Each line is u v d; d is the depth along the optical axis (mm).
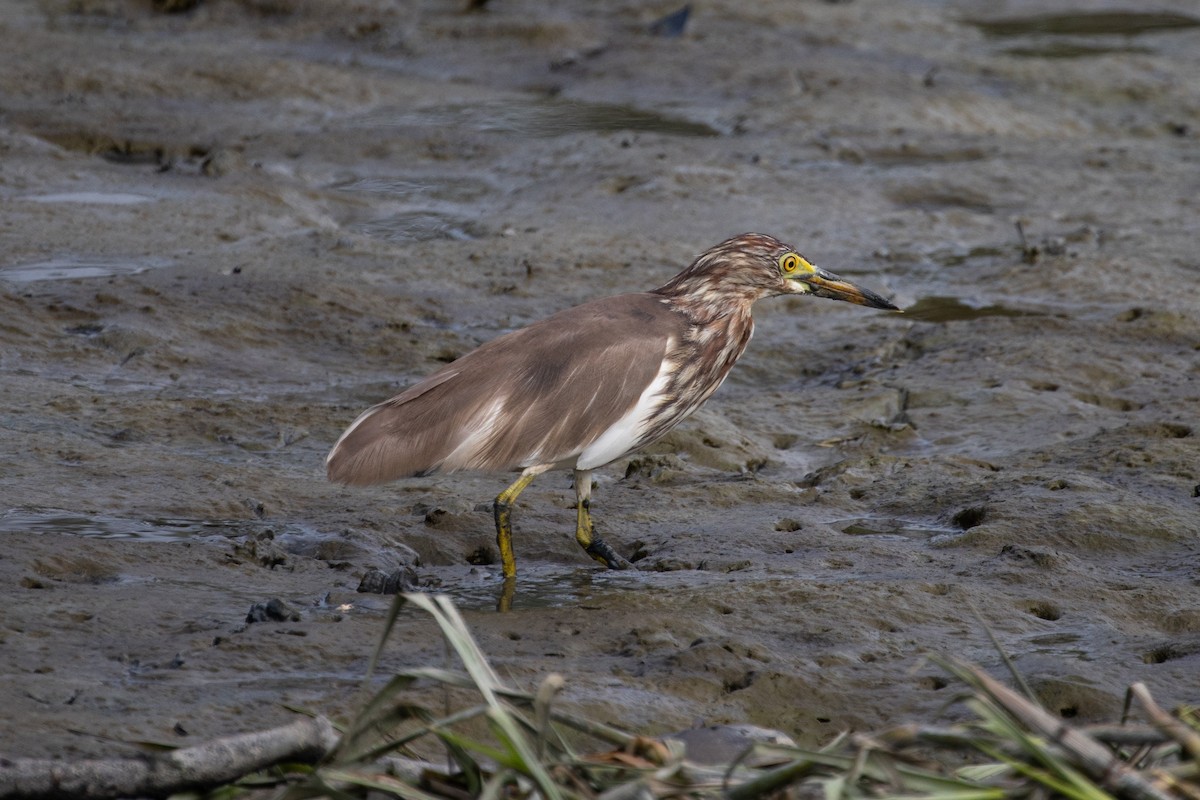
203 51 30484
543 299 17672
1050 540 10914
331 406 13977
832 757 5832
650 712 7781
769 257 11141
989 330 16750
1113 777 5648
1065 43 37219
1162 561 10688
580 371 9992
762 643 8867
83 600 8969
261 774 6270
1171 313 17031
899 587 9852
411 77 31125
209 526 10875
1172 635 9312
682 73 30938
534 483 12586
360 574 10102
